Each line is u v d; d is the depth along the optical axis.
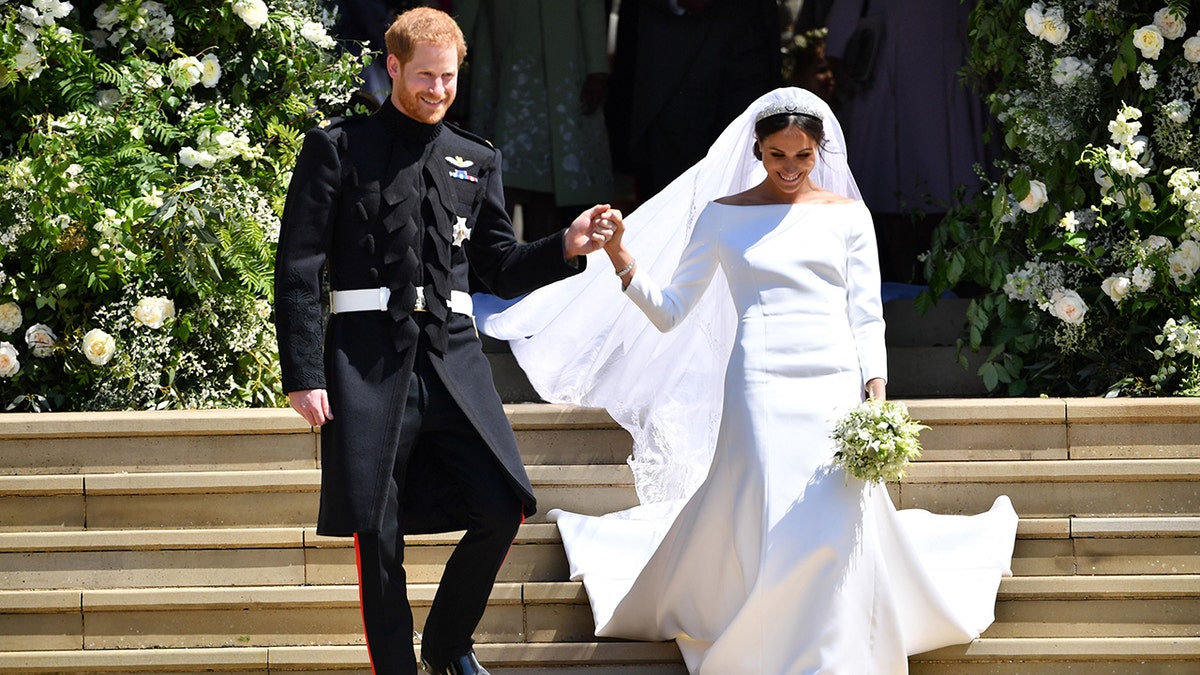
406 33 14.22
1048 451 18.89
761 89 29.62
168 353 21.28
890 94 28.55
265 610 17.27
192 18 23.08
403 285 14.16
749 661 15.02
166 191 20.91
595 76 29.89
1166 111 21.66
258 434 18.70
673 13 29.64
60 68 22.22
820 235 16.11
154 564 17.69
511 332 19.91
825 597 14.85
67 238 20.62
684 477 18.45
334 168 14.09
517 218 30.22
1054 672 16.41
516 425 19.39
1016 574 17.66
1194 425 18.73
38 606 17.20
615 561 17.75
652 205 18.55
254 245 21.45
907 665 15.66
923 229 28.47
